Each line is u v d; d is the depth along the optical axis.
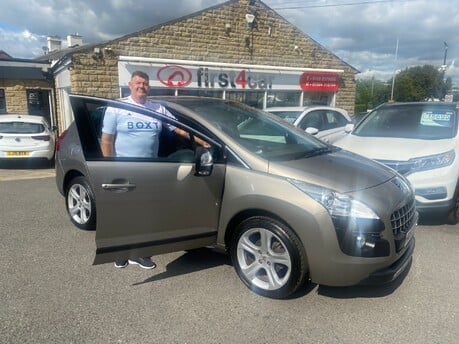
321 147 4.05
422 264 3.94
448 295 3.34
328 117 9.12
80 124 3.19
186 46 13.38
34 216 5.54
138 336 2.77
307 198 2.97
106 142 3.53
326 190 2.99
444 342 2.72
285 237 3.08
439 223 5.24
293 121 8.32
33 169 10.36
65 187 5.13
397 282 3.56
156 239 3.32
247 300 3.25
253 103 15.02
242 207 3.24
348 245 2.93
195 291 3.39
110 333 2.79
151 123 3.61
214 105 4.14
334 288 3.43
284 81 15.60
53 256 4.11
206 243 3.49
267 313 3.06
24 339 2.71
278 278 3.23
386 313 3.07
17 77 15.20
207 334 2.80
